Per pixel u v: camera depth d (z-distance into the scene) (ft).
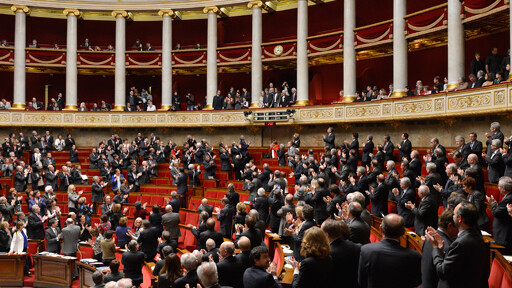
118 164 68.49
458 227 15.53
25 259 42.57
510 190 23.08
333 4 88.74
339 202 30.42
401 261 15.23
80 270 38.42
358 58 85.25
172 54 91.50
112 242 37.91
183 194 57.82
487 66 54.95
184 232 47.26
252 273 18.60
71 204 54.65
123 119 88.79
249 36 98.07
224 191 57.77
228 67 94.12
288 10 93.97
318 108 73.77
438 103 56.18
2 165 66.54
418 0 76.33
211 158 63.98
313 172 44.86
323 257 16.08
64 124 88.22
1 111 86.38
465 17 56.85
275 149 67.72
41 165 67.00
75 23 91.81
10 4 88.79
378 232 28.84
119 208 47.01
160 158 73.10
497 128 35.40
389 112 63.82
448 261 14.87
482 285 16.65
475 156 28.35
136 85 104.06
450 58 58.08
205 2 89.30
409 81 79.10
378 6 82.53
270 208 41.37
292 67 93.45
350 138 72.02
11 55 90.48
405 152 48.67
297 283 16.03
